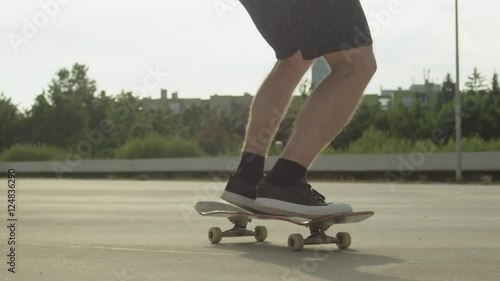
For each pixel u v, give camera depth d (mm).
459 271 2707
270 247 3512
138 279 2514
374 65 3344
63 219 5410
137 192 11289
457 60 20875
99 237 4000
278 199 3375
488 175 21656
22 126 40656
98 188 13297
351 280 2504
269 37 3568
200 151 34188
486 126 28625
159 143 33719
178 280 2494
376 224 5043
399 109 32594
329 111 3312
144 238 3953
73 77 40500
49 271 2674
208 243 3689
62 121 39969
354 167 24172
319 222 3414
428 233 4340
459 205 7652
